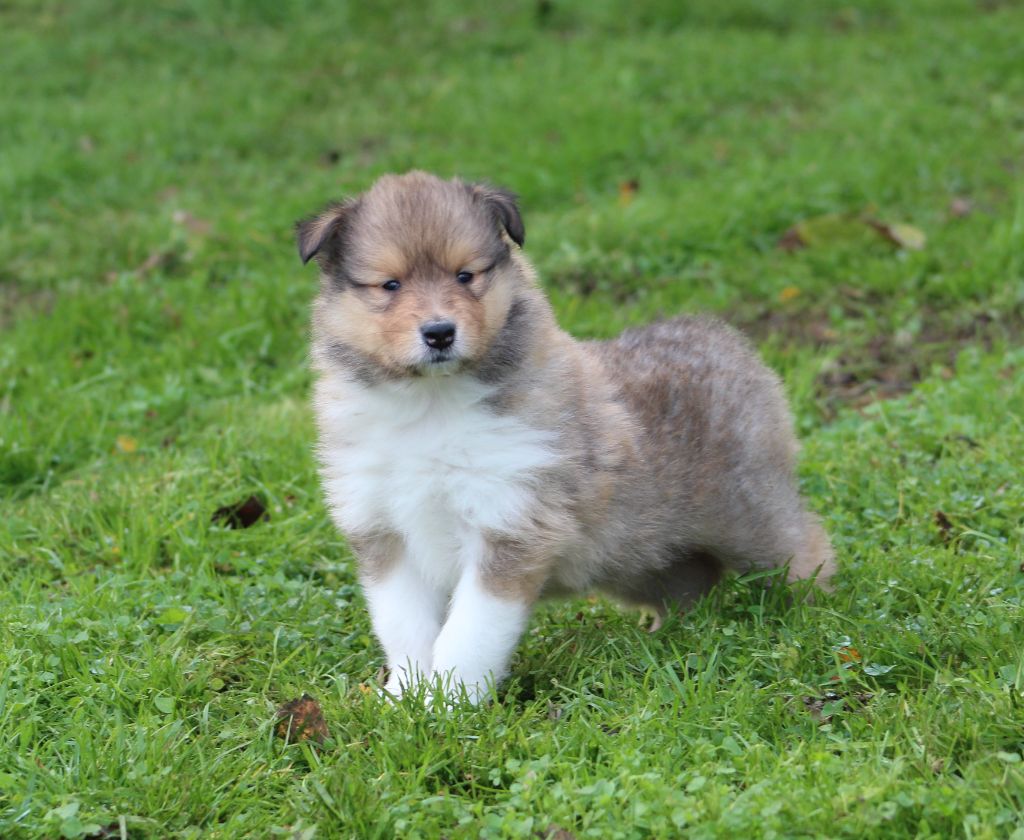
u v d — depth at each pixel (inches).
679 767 196.2
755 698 210.8
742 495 251.8
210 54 695.7
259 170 557.6
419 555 231.3
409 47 700.7
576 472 225.3
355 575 279.0
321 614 259.4
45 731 214.5
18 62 676.7
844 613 240.2
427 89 639.1
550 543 222.7
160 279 448.5
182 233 474.0
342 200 234.7
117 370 385.1
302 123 610.2
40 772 198.4
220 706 223.1
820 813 178.1
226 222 479.5
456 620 222.5
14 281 461.1
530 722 211.6
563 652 239.5
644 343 259.9
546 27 725.9
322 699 220.5
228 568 284.0
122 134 587.2
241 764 203.9
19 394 376.8
